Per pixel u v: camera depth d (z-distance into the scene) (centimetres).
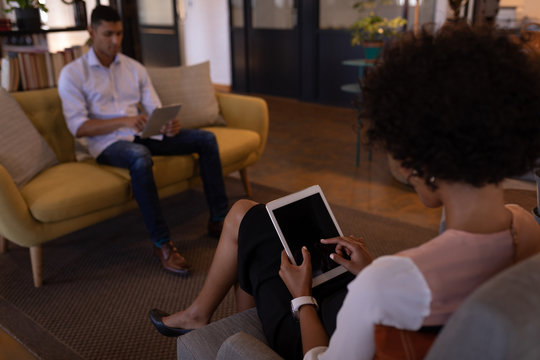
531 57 64
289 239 113
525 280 50
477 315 47
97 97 252
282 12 627
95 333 183
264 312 110
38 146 234
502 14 435
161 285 215
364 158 393
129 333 183
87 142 254
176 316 151
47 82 295
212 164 254
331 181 342
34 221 203
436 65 63
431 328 64
